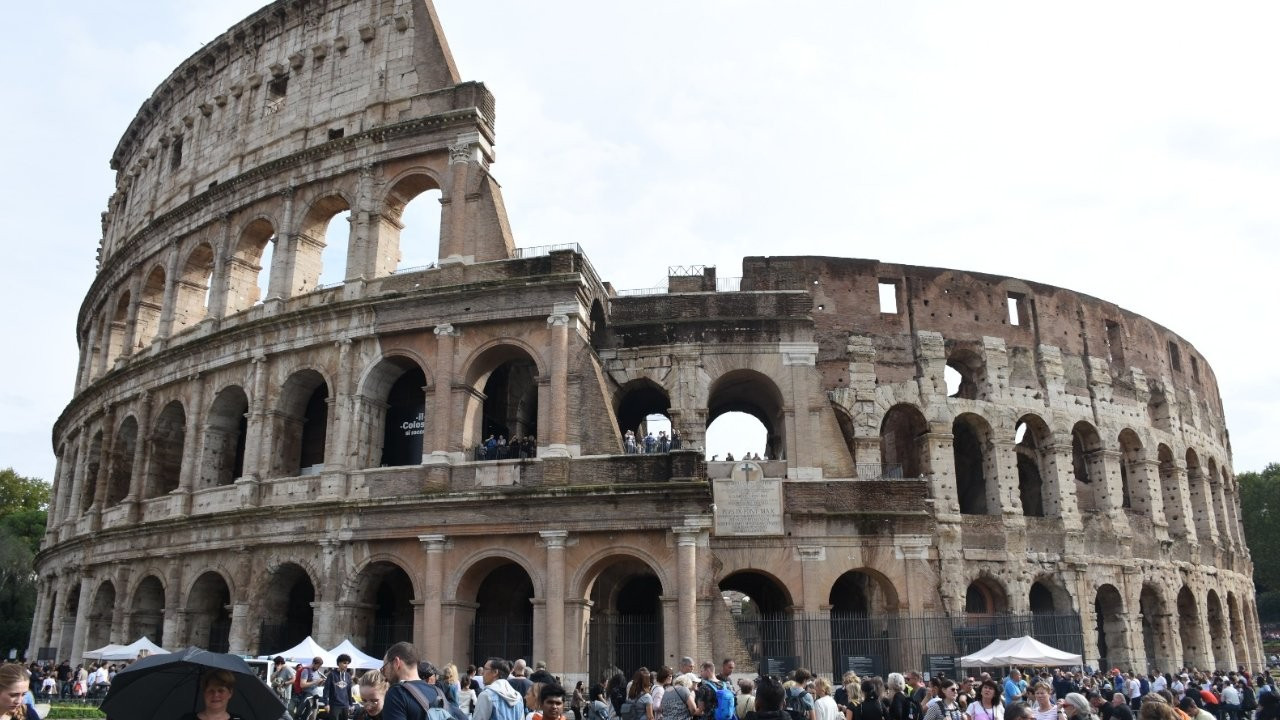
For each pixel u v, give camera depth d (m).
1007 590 64.06
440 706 13.88
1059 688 45.44
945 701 25.00
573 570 49.53
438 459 52.91
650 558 49.00
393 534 52.22
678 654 47.28
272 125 67.19
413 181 60.81
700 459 49.91
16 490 133.88
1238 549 91.00
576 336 53.25
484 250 56.53
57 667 59.91
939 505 64.00
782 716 17.67
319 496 54.78
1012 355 69.94
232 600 55.84
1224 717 46.50
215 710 10.96
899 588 55.53
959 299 69.88
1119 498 71.50
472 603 52.03
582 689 46.84
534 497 50.09
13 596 106.62
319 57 66.38
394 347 56.34
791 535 56.19
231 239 66.00
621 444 51.91
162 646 58.06
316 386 61.38
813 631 53.94
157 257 72.44
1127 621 68.56
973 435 72.25
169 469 66.75
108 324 79.25
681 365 59.41
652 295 61.34
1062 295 74.19
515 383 62.12
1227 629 80.06
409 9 64.25
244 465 58.28
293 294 61.78
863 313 67.06
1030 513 73.88
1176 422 80.38
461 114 58.50
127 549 63.03
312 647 43.78
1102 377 73.81
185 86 75.44
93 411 74.56
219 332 61.47
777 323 59.75
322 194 62.34
